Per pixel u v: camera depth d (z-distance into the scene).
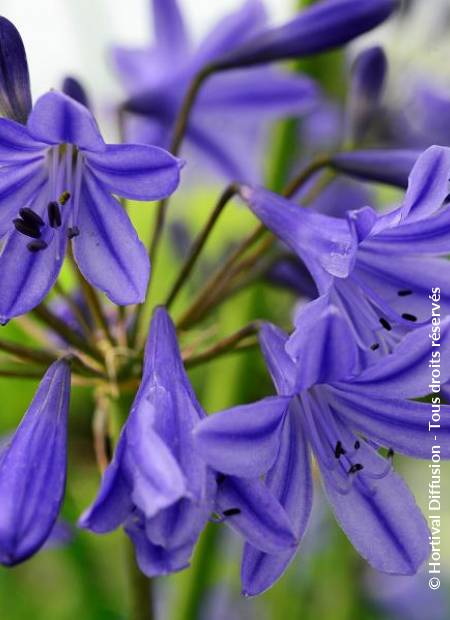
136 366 0.33
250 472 0.27
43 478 0.28
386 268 0.31
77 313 0.34
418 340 0.28
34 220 0.30
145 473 0.27
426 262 0.31
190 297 0.43
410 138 0.43
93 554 0.40
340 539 0.43
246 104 0.39
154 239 0.34
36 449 0.29
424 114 0.43
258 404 0.27
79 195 0.30
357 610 0.43
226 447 0.27
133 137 0.40
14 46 0.31
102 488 0.27
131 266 0.29
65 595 0.45
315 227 0.31
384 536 0.30
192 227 0.45
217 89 0.39
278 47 0.35
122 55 0.41
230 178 0.41
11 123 0.29
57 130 0.29
